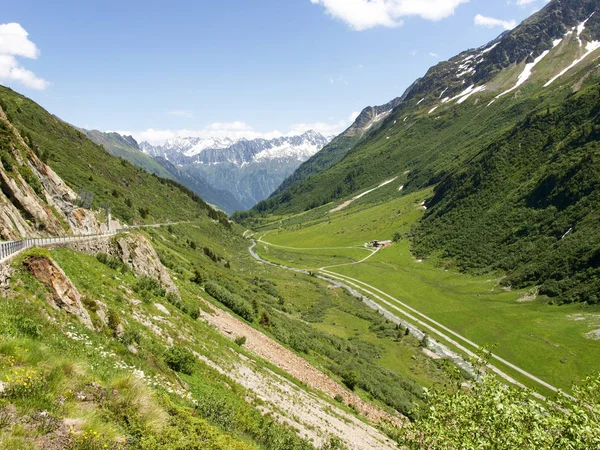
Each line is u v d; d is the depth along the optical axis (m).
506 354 68.81
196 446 10.88
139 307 27.44
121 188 136.88
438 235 157.88
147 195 158.88
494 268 119.12
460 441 13.98
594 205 112.69
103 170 144.12
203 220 183.25
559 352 65.50
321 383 40.16
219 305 49.94
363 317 89.75
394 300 106.88
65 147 137.12
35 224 34.53
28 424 8.38
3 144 41.50
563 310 83.06
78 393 10.55
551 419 12.85
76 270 25.27
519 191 148.50
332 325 81.38
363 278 130.00
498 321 82.81
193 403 17.34
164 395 14.81
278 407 26.36
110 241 36.50
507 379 60.16
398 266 144.25
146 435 10.23
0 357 10.13
